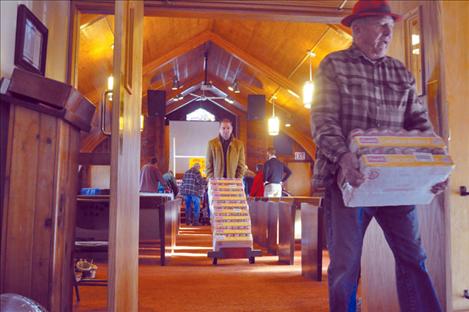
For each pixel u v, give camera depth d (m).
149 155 18.22
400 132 1.81
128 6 2.37
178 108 19.75
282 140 18.06
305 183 17.91
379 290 2.71
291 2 3.81
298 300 3.37
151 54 10.10
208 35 10.62
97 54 7.73
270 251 6.53
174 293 3.63
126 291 2.39
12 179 2.03
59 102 2.09
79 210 5.64
